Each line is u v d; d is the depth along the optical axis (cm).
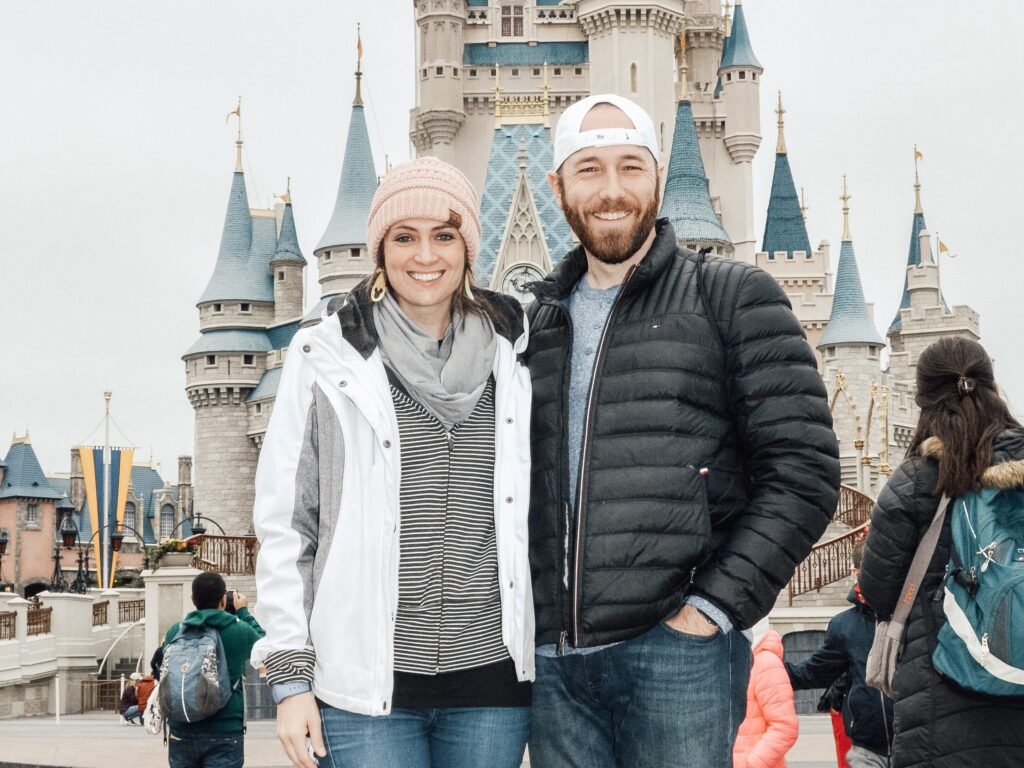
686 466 473
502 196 7600
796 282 9494
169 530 13038
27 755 1842
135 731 2591
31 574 11462
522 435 482
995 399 520
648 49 9056
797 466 472
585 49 9625
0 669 3609
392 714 463
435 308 486
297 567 466
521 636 470
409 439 471
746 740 697
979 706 501
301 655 454
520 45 9638
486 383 487
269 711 2908
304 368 479
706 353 483
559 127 513
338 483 468
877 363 7775
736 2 10200
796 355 483
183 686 934
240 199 10044
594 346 498
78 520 12194
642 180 498
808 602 2761
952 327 7581
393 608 460
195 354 9631
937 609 516
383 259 488
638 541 467
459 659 468
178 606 3216
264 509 472
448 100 9469
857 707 735
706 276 491
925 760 509
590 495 475
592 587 469
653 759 477
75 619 3844
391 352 472
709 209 7994
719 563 467
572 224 504
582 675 486
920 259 7988
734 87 10075
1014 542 492
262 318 9756
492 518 477
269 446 477
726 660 479
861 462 4256
